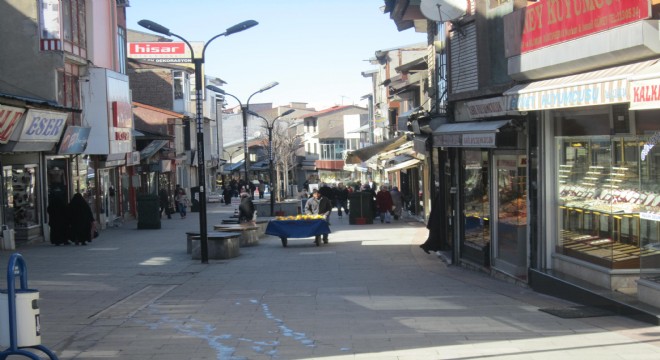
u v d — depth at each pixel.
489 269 16.75
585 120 12.46
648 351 7.82
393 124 51.16
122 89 34.84
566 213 13.30
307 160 106.06
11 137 22.70
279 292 14.14
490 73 16.28
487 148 16.81
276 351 8.48
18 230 25.61
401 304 12.24
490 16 16.22
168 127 55.28
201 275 17.30
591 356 7.65
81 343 9.11
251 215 26.80
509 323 9.99
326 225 25.12
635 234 11.08
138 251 23.55
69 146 28.58
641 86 8.80
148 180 49.34
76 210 25.83
